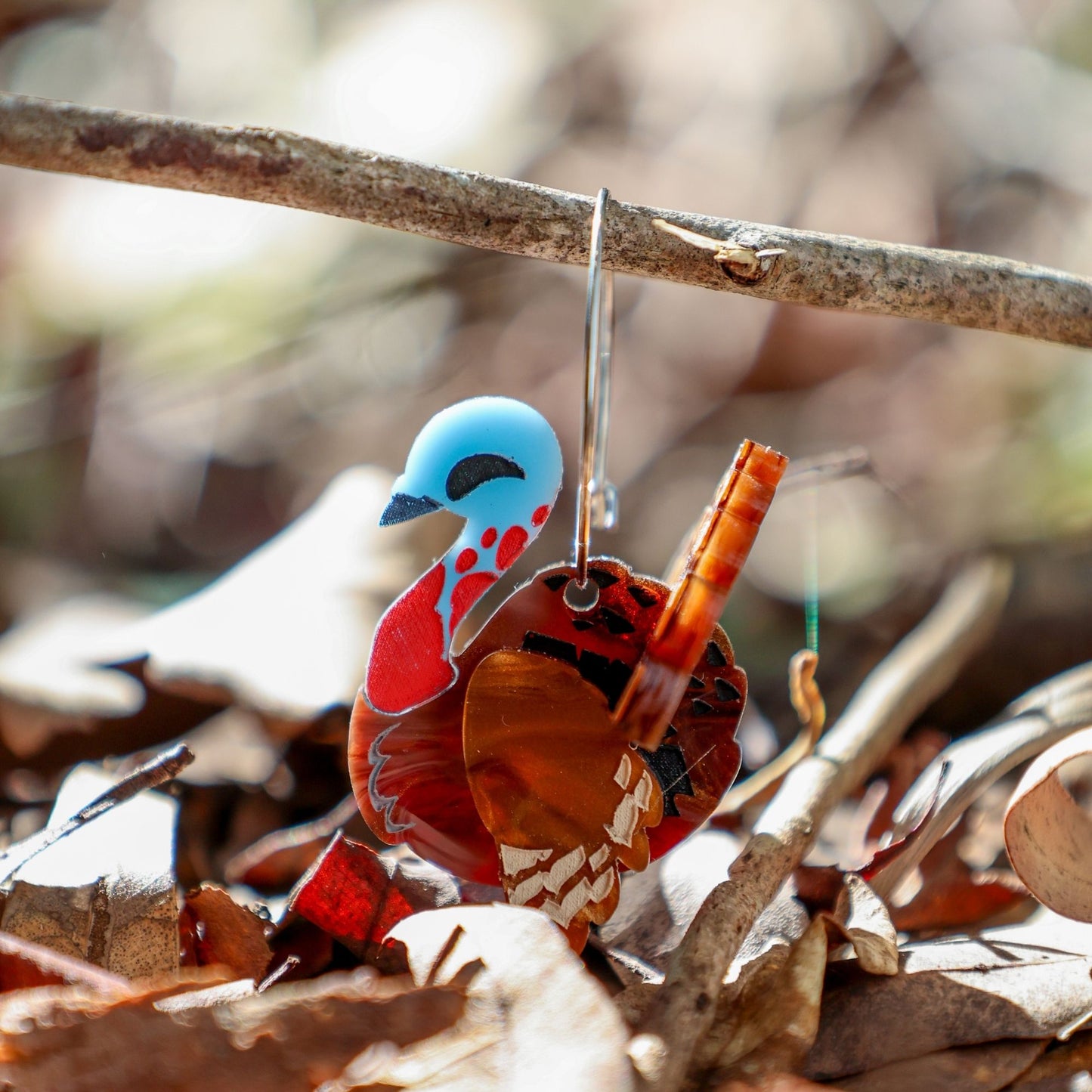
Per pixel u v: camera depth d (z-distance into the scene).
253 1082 0.42
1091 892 0.44
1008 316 0.45
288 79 1.08
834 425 0.90
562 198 0.44
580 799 0.44
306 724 0.50
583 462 0.44
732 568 0.43
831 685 0.65
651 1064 0.42
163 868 0.45
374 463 0.96
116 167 0.43
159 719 0.51
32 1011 0.42
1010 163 0.96
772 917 0.45
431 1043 0.42
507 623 0.44
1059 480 0.73
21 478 0.97
